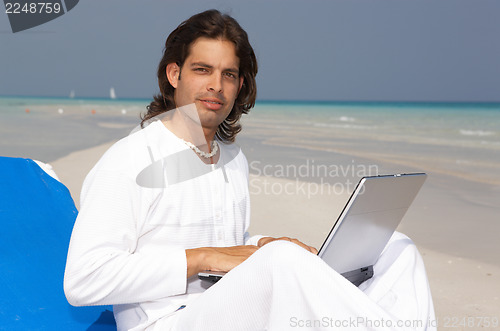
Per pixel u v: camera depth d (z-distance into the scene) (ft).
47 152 39.19
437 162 42.16
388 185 6.81
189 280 7.04
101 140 49.39
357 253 7.22
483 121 111.55
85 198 6.75
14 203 9.91
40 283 8.62
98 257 6.42
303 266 5.83
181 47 7.56
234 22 7.61
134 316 7.14
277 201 24.27
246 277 6.14
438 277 15.16
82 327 7.89
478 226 21.26
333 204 23.72
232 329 6.31
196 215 7.35
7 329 7.49
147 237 7.11
